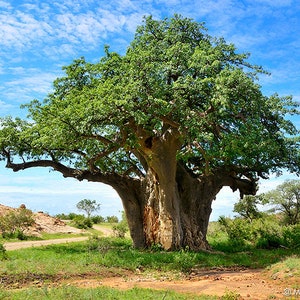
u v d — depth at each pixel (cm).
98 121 1853
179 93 1819
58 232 4397
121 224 3869
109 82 1797
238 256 2034
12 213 3772
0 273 1258
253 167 2392
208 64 1841
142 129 2072
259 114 1939
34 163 2317
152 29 2269
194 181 2436
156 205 2288
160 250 2164
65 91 2217
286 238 2686
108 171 2461
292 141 2177
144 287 1187
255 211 4266
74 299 932
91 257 1662
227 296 1005
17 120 2284
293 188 4500
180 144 2216
